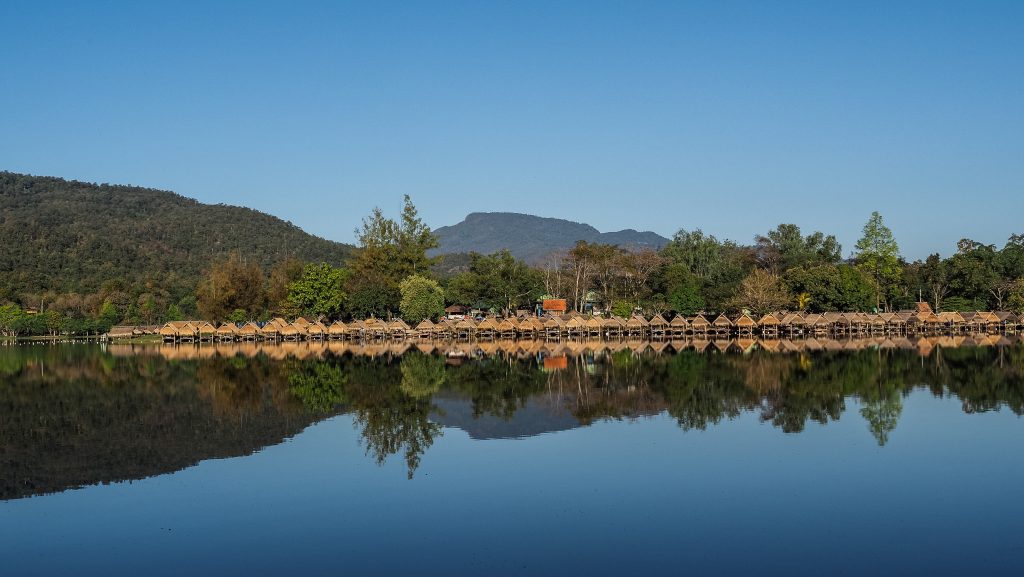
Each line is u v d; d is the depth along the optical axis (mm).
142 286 168750
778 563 21047
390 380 62312
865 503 26219
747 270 149750
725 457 32906
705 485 28641
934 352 80688
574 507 26188
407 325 118688
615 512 25562
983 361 69875
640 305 134375
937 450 33719
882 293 129500
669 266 142500
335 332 118125
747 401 47438
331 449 35594
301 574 20812
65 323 139250
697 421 41125
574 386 56438
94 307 152875
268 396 53250
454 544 22828
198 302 137875
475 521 24875
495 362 78375
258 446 36500
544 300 142875
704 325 116688
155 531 24453
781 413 43094
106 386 61656
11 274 172000
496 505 26562
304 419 43625
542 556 21766
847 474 29953
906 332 115188
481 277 140125
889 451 33594
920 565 20797
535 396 51594
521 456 33719
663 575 20297
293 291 126750
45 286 170500
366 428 40656
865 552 21766
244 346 112000
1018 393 49188
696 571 20531
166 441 37969
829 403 46219
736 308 123375
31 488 29609
